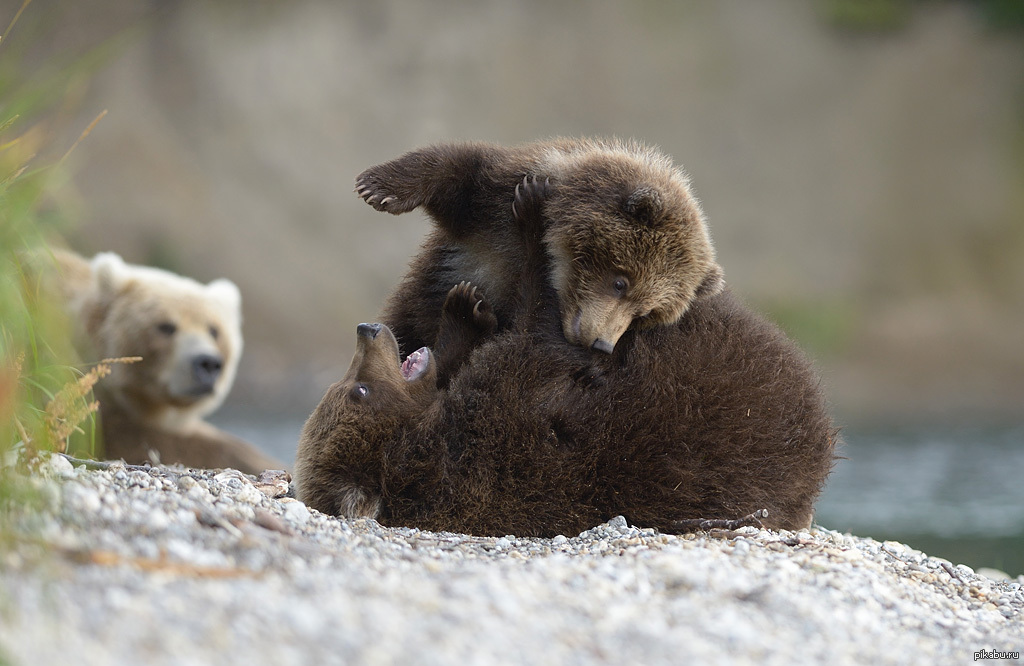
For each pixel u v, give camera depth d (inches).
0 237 325.4
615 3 2422.5
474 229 482.6
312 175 2148.1
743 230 2218.3
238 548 268.7
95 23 2065.7
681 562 296.5
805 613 279.0
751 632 258.1
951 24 2395.4
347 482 383.2
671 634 248.4
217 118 2139.5
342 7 2320.4
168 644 205.8
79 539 253.0
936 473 1161.4
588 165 473.4
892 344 2020.2
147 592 226.8
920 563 385.1
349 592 245.8
